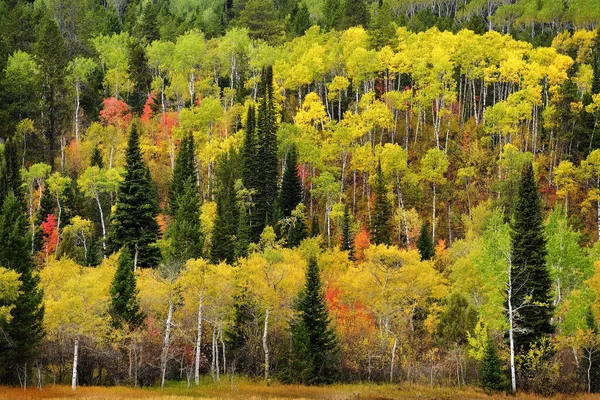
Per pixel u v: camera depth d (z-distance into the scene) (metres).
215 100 105.50
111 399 41.28
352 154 102.88
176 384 52.97
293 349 54.75
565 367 54.19
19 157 98.69
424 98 103.12
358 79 114.88
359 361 58.00
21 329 45.59
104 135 105.25
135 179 64.69
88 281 50.19
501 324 50.03
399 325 59.75
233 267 56.19
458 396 47.47
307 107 115.62
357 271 62.44
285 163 104.06
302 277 57.25
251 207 91.19
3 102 110.94
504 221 82.06
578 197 95.12
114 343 49.28
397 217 88.25
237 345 58.06
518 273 50.75
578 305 50.19
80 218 79.38
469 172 95.25
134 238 63.03
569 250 57.09
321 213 99.94
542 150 105.69
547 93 112.25
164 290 50.31
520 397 46.75
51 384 49.41
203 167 103.88
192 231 65.56
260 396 45.78
